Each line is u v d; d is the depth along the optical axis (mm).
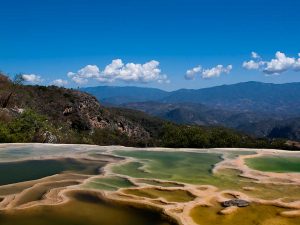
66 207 10305
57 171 14461
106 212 10031
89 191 11578
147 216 9797
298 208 9977
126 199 10766
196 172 14164
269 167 15133
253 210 9828
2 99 41031
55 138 29891
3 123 28328
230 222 9102
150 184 12359
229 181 12758
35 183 12547
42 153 18125
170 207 10094
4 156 17312
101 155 17766
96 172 14305
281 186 12102
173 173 14000
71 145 20938
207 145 27000
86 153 18219
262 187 11969
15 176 13703
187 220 9195
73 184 12414
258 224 9008
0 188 12008
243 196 10945
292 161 16391
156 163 15906
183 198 10898
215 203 10430
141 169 14672
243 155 17875
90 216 9758
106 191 11539
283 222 9117
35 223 9305
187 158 17125
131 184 12398
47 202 10648
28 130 28141
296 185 12219
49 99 70312
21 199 10898
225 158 17031
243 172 14078
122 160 16531
